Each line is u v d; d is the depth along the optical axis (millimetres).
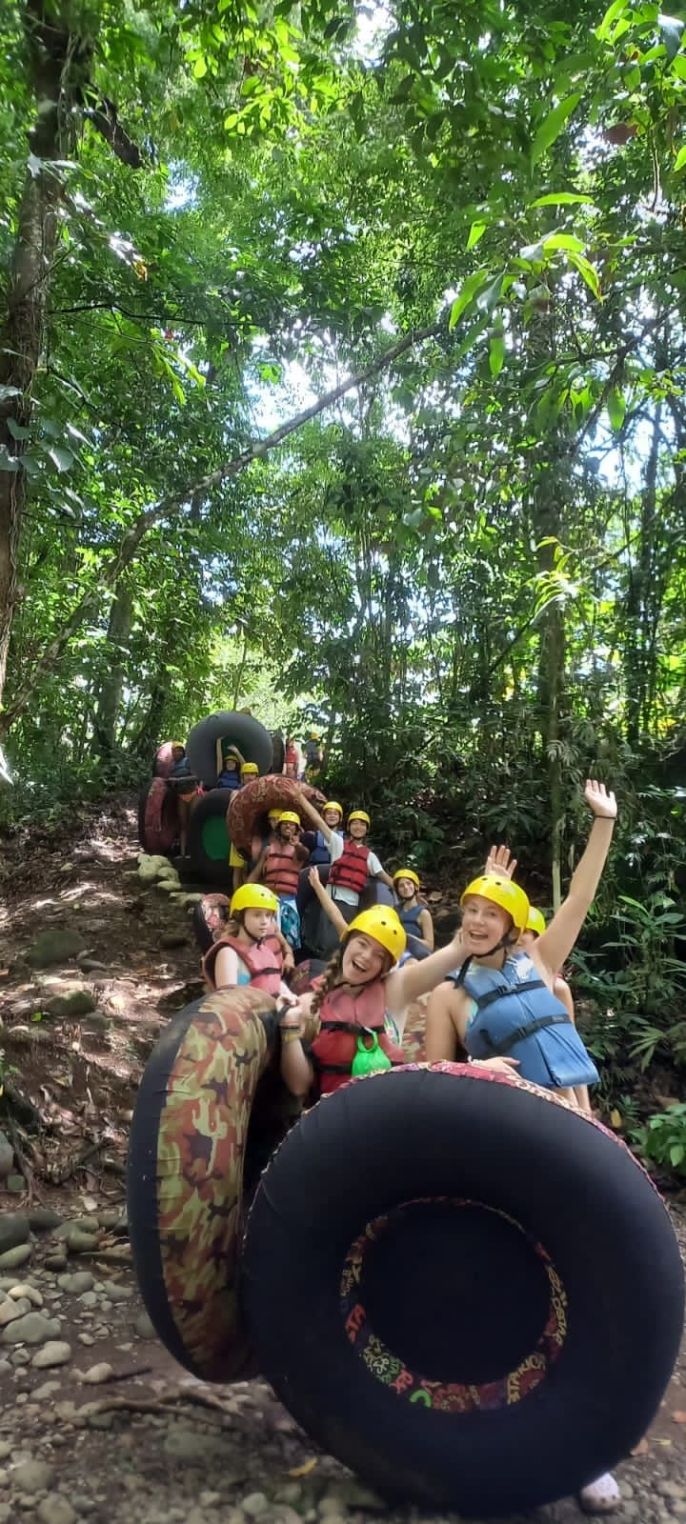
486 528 7328
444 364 8203
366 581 10914
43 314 4207
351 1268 2156
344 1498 2182
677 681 7621
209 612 14570
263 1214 2109
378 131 6805
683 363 6531
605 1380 1965
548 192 4840
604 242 4590
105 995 6023
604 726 6750
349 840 6828
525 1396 2090
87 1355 2777
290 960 3896
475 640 10188
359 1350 2150
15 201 4270
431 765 10414
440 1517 2145
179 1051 2330
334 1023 2816
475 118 3775
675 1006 5656
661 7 2744
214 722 9930
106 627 14023
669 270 4793
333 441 10711
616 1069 5207
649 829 6316
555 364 4578
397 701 10727
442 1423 2082
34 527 6336
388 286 10625
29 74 4047
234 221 10031
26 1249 3365
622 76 3111
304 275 10086
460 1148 1972
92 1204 3842
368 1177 2033
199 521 13336
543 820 8266
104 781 14055
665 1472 2418
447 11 3648
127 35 4512
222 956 3719
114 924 7820
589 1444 1991
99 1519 2072
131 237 7129
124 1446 2346
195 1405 2523
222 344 9805
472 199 5328
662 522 7465
